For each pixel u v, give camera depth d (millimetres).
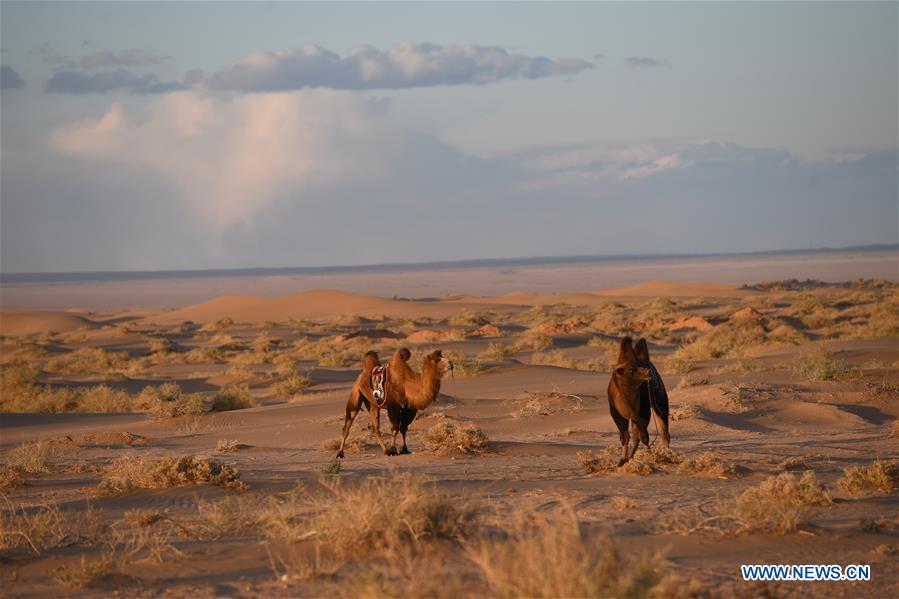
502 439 68188
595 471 47625
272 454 64812
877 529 30078
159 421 98062
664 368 121688
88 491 45188
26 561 28344
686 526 29562
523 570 18125
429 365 54375
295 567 25062
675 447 57781
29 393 142375
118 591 23891
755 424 70625
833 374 87812
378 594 19344
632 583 17688
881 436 62250
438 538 26406
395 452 57375
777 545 27500
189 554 27938
